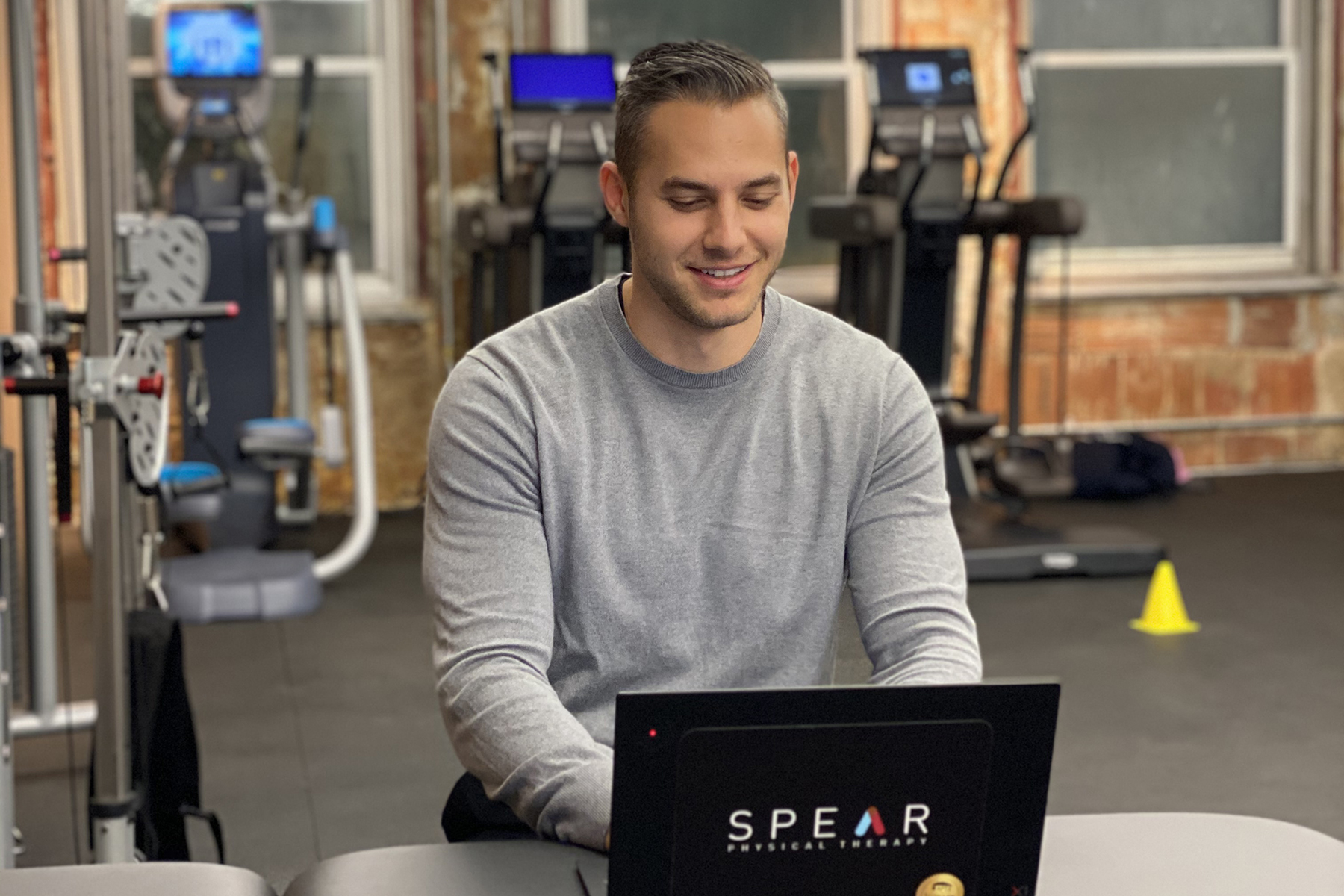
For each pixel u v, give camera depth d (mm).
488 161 5801
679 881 933
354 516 4629
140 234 2869
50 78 5137
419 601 4516
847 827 938
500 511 1345
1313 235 6379
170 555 4996
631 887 931
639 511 1366
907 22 6004
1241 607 4320
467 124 5770
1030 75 4766
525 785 1198
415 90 5707
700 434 1380
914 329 4883
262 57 4809
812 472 1395
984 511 5230
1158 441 6230
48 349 2068
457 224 5574
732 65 1270
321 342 5723
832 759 926
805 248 6160
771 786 926
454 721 1280
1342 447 6500
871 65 4766
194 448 4848
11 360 2035
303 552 4652
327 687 3656
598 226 4961
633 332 1383
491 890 1042
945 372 4918
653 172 1271
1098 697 3512
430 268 5797
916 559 1389
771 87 1285
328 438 4605
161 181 5652
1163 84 6238
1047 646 3963
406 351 5812
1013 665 3789
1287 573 4711
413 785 2982
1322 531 5312
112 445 1999
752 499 1381
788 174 1347
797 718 917
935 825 946
